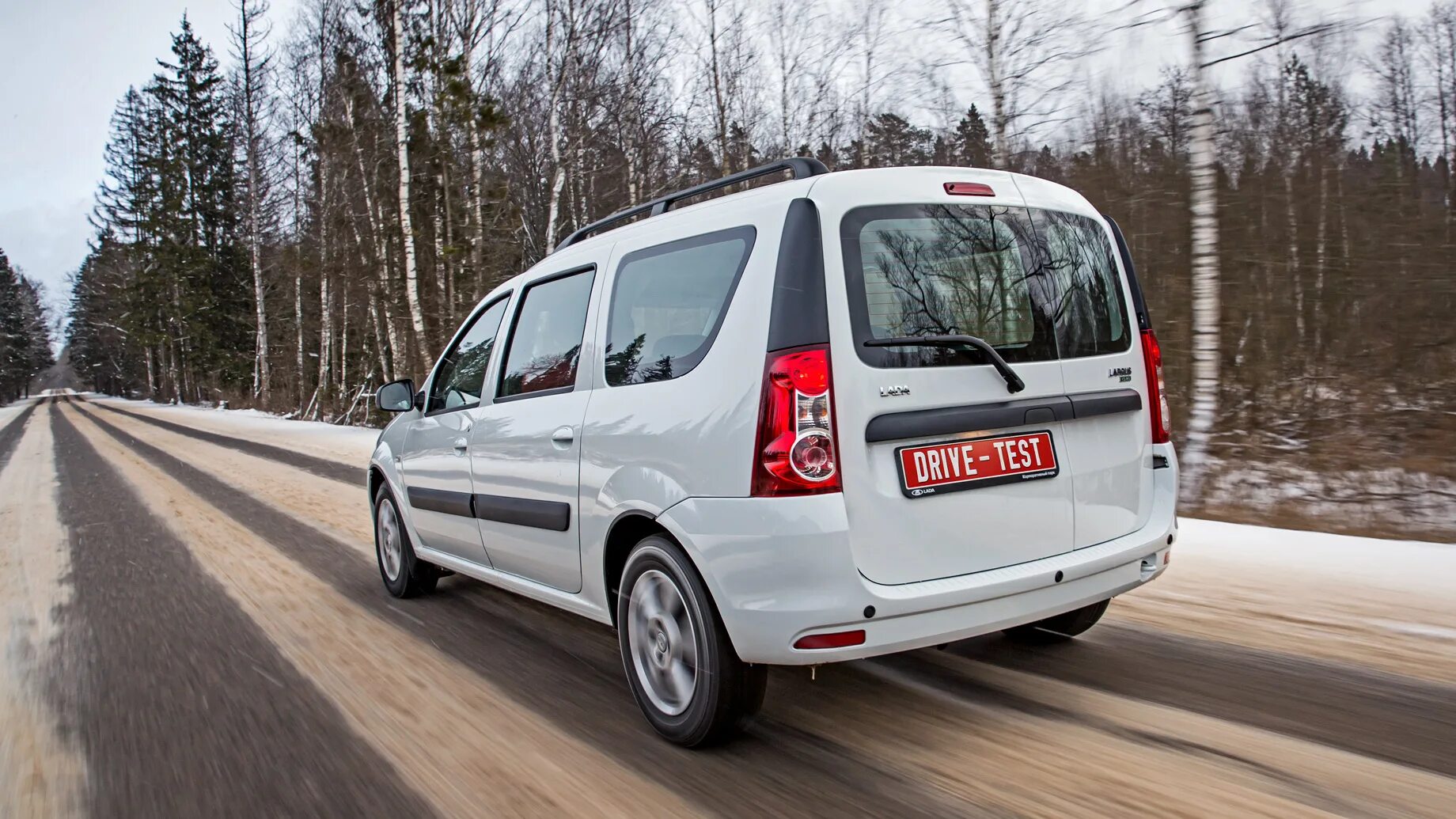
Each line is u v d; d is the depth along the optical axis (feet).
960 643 13.32
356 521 28.30
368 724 11.45
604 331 11.64
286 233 135.85
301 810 9.20
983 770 9.23
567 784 9.45
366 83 87.20
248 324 176.14
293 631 16.02
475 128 70.18
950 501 9.38
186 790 9.82
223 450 61.62
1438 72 57.57
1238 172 45.24
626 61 71.36
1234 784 8.63
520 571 13.64
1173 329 38.29
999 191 10.46
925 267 9.64
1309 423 35.65
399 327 91.91
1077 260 11.06
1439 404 34.09
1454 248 36.99
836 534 8.68
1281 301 39.68
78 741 11.41
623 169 75.82
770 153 75.15
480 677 13.07
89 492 41.04
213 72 177.68
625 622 10.87
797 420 8.75
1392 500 24.40
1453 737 9.43
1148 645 12.75
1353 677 11.12
